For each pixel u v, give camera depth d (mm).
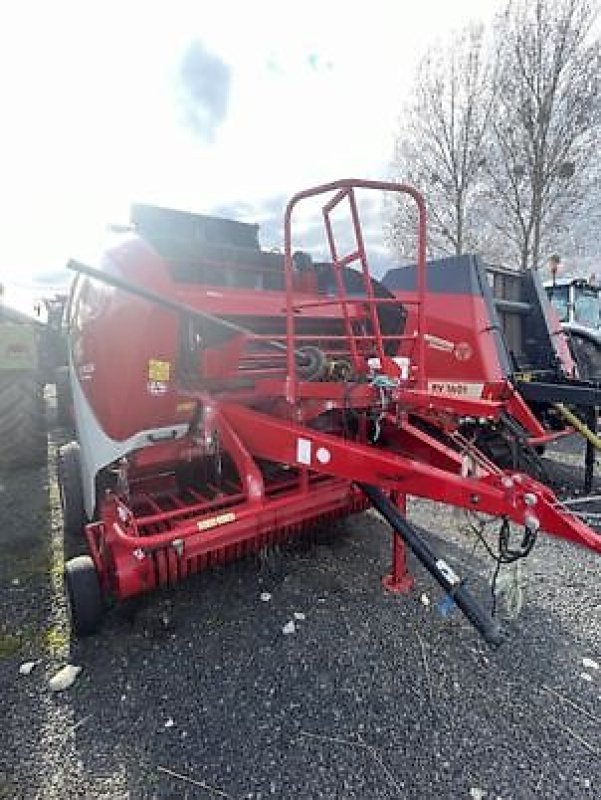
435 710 1967
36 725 1915
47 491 4559
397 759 1755
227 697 2047
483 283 4648
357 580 2930
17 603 2738
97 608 2375
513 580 2309
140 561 2227
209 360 2828
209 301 2984
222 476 3307
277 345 2910
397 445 2885
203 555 2518
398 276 5219
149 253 2740
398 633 2438
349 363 2770
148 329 2590
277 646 2352
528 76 15641
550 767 1720
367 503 3100
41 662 2264
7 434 5047
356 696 2043
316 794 1629
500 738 1836
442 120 17734
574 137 15500
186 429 2838
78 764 1751
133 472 2883
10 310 5082
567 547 3350
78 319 3312
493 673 2164
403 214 19406
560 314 8367
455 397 2199
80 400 3205
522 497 1954
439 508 4047
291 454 2400
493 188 17344
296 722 1915
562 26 14906
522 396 4371
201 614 2611
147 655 2303
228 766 1735
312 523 3006
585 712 1952
